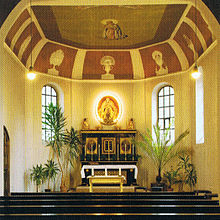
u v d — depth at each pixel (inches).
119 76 828.0
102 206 334.0
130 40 754.2
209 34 564.7
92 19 647.8
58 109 743.7
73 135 751.7
